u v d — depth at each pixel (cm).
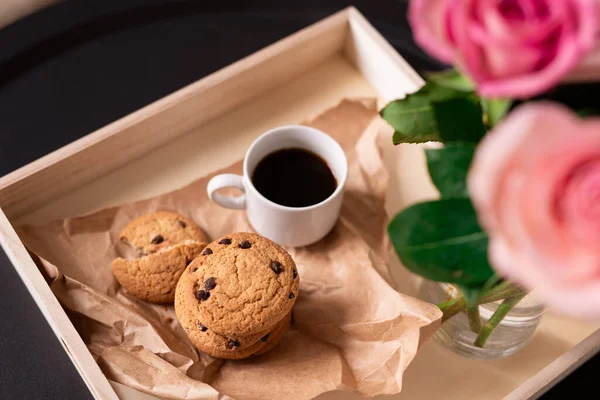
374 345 56
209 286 53
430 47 32
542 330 58
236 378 55
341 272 58
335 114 64
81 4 74
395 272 60
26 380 59
